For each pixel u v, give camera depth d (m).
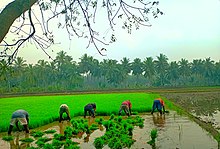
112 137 15.90
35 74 98.81
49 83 110.62
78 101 41.56
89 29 4.15
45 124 23.92
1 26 3.22
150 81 133.50
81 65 114.50
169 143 14.87
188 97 50.31
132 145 14.56
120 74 115.31
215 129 18.97
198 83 131.88
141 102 37.75
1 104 38.09
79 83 109.44
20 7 3.38
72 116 27.58
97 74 118.38
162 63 121.88
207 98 47.97
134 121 22.23
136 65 121.06
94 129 20.55
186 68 123.62
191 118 24.95
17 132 20.16
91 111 27.28
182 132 18.05
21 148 15.34
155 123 22.30
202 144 14.50
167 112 29.78
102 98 46.19
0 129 20.61
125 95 52.44
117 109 29.80
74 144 15.40
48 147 14.07
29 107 34.41
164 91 65.50
